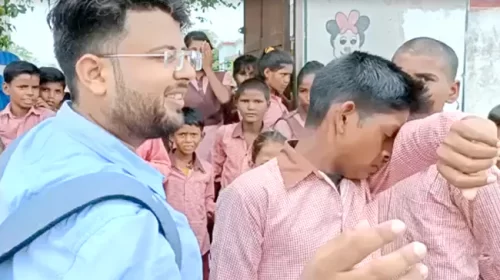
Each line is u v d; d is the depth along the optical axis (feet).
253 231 4.31
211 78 10.85
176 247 2.64
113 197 2.44
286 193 4.29
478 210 4.16
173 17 2.86
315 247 4.24
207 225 9.63
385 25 10.04
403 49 5.59
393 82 4.05
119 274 2.27
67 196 2.43
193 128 9.27
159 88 2.78
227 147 10.20
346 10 10.04
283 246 4.28
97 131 2.77
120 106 2.77
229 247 4.36
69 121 2.81
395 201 4.44
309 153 4.30
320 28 10.11
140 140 2.93
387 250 4.29
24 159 2.81
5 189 2.67
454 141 2.83
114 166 2.70
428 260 4.33
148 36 2.75
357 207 4.38
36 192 2.56
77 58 2.80
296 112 9.27
